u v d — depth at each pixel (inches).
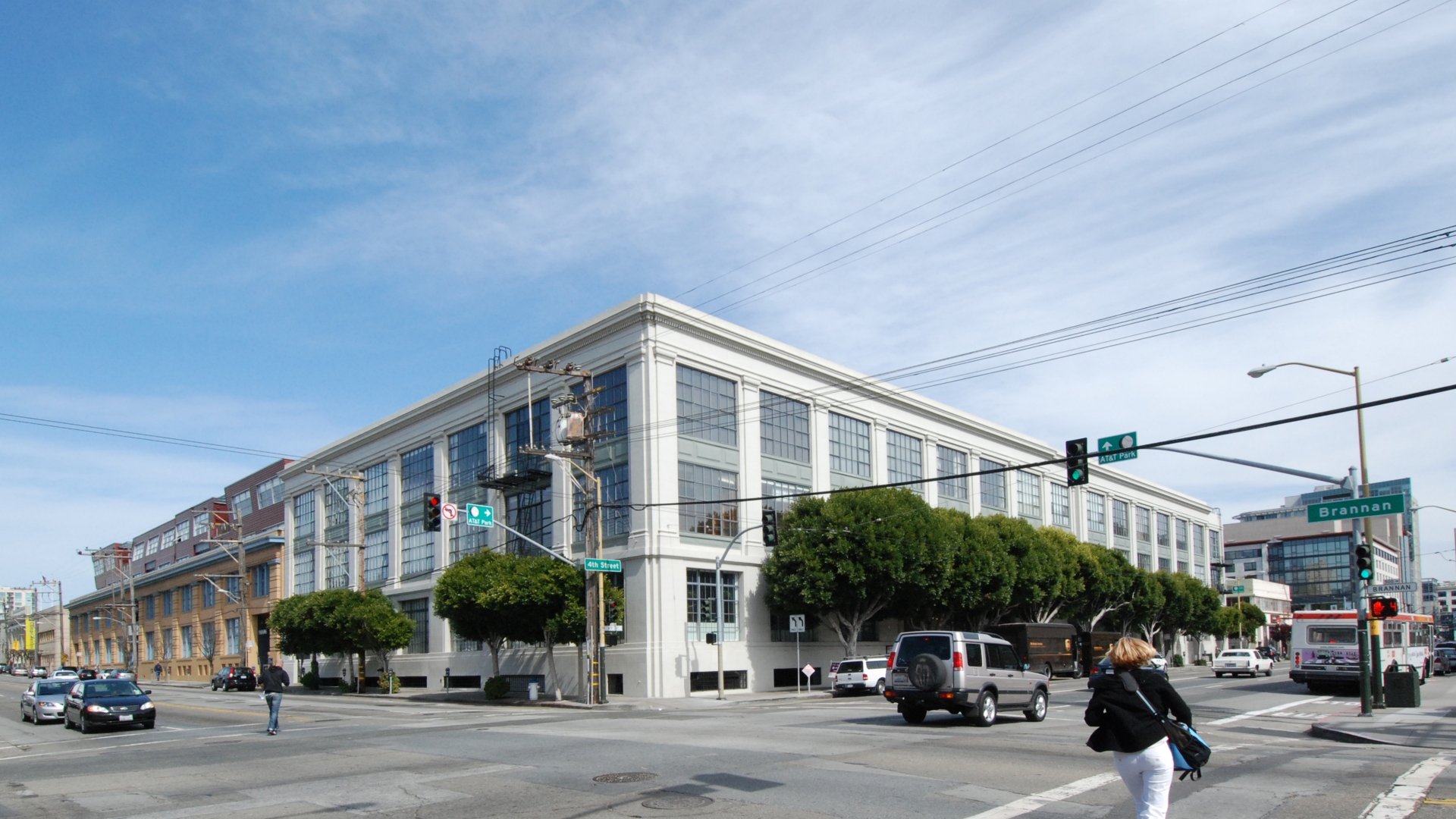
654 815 428.8
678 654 1578.5
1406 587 1530.5
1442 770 549.0
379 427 2317.9
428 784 534.3
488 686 1643.7
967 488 2358.5
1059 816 418.0
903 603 1716.3
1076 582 2213.3
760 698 1497.3
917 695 834.8
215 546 3302.2
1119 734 289.1
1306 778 522.3
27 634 5969.5
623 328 1669.5
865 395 2059.5
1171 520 3511.3
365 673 2294.5
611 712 1221.7
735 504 1737.2
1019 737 724.0
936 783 499.8
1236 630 3683.6
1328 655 1360.7
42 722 1285.7
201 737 945.5
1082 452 872.3
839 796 465.4
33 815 476.7
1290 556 6097.4
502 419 1957.4
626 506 1502.2
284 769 625.0
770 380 1836.9
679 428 1652.3
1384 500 906.1
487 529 1961.1
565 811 443.8
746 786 497.4
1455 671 2260.1
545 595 1482.5
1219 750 676.1
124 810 486.3
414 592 2160.4
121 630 4045.3
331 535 2556.6
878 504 1684.3
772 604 1717.5
